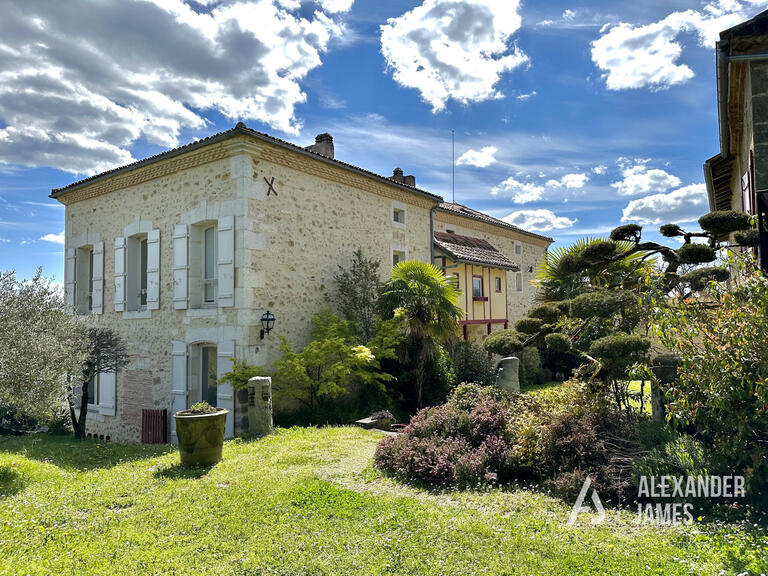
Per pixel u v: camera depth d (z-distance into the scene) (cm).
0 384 611
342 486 525
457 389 694
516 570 329
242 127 878
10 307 673
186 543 388
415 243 1377
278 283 964
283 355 933
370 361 996
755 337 400
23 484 569
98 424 1170
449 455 548
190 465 598
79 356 739
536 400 620
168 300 1036
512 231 2100
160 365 1041
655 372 572
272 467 590
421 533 392
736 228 486
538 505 454
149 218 1093
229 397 898
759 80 549
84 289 1291
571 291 937
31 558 364
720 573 310
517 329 644
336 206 1116
